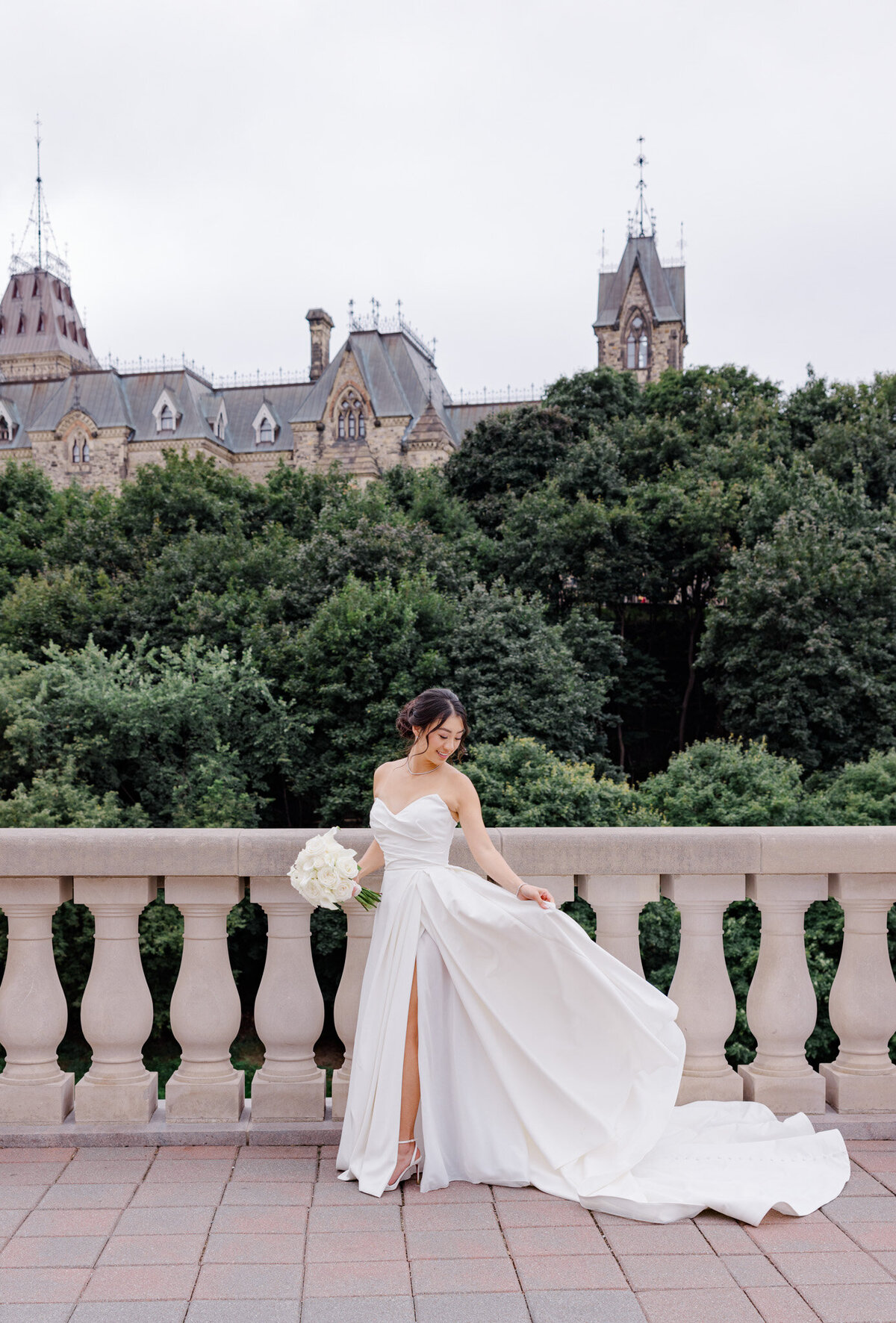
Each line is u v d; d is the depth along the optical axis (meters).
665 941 12.23
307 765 21.44
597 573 30.73
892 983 3.61
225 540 27.08
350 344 64.88
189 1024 3.46
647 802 17.89
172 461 32.41
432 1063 3.08
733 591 26.73
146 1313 2.30
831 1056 11.98
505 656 22.69
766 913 3.62
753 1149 3.19
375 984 3.12
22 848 3.37
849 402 36.91
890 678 24.83
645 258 67.88
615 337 67.62
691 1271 2.53
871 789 18.44
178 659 20.64
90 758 18.39
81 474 68.56
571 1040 3.10
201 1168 3.18
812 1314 2.32
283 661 22.00
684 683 34.19
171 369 71.62
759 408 36.47
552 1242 2.68
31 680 18.61
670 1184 2.94
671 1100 3.10
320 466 64.44
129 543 28.34
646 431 35.84
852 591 25.34
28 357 87.94
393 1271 2.51
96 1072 3.50
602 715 26.98
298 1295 2.39
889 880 3.58
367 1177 3.00
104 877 3.43
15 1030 3.45
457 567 27.34
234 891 3.44
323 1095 3.51
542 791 16.91
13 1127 3.42
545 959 3.08
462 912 3.07
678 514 30.97
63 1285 2.43
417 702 3.17
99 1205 2.89
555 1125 3.06
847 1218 2.84
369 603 22.33
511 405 70.44
